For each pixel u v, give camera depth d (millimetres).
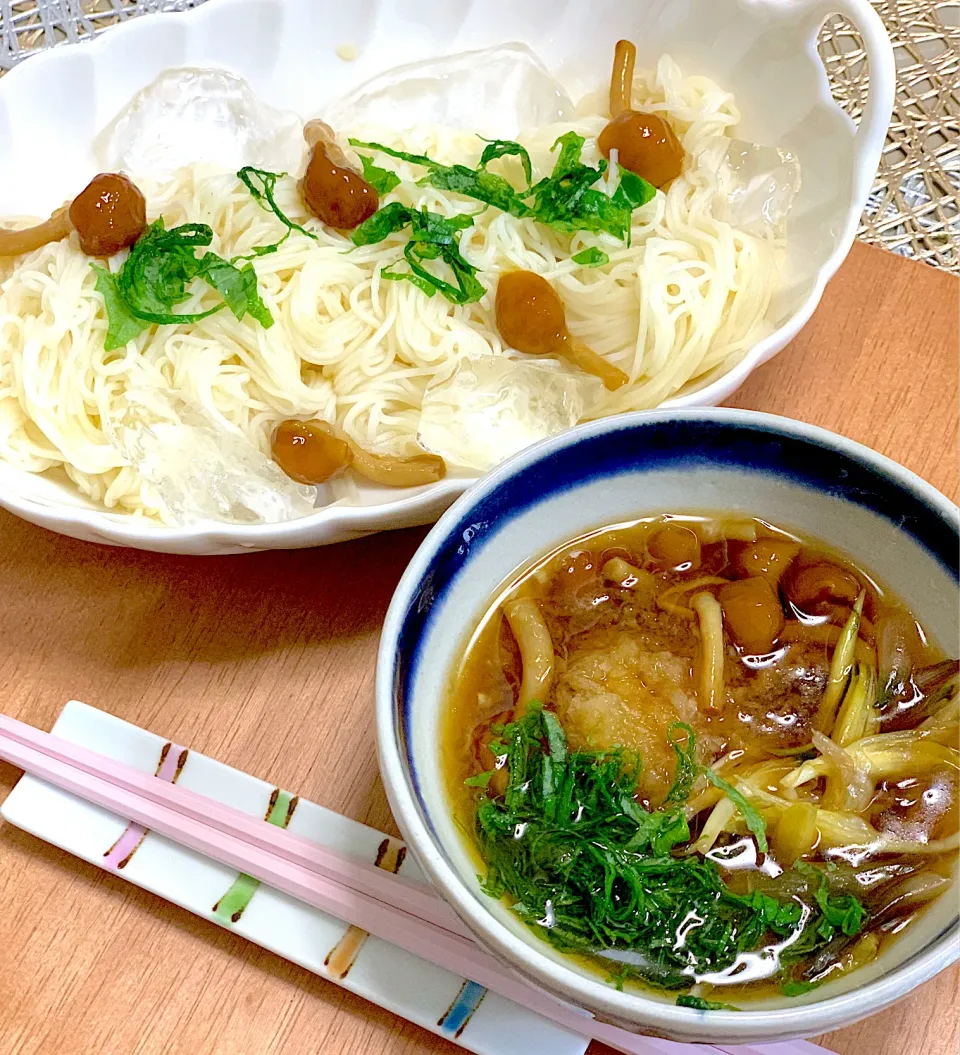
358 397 309
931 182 373
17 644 290
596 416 307
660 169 319
